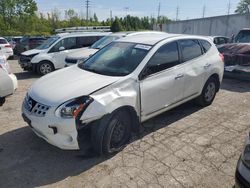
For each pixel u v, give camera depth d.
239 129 4.71
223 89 7.49
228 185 3.22
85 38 11.09
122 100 3.70
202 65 5.26
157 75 4.27
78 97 3.43
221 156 3.83
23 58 10.62
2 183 3.26
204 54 5.45
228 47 8.71
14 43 24.06
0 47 16.89
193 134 4.50
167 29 32.03
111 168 3.53
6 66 5.94
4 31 48.31
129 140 4.20
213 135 4.47
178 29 29.62
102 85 3.65
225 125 4.88
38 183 3.26
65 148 3.47
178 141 4.25
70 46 10.84
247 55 7.93
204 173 3.44
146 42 4.59
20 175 3.41
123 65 4.20
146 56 4.21
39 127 3.51
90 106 3.42
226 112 5.54
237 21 21.25
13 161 3.71
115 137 3.81
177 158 3.77
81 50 9.62
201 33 25.69
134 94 3.88
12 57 17.77
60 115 3.37
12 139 4.34
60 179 3.33
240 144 4.17
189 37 5.22
